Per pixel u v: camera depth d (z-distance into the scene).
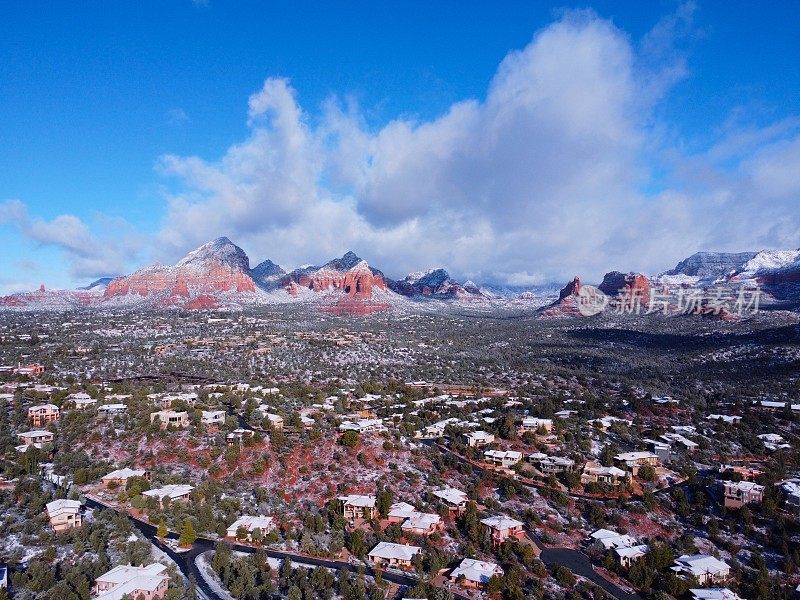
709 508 142.25
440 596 100.44
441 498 138.25
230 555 113.31
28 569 104.50
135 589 98.75
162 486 141.38
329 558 117.44
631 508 139.50
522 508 138.75
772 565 121.44
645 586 110.88
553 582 111.50
